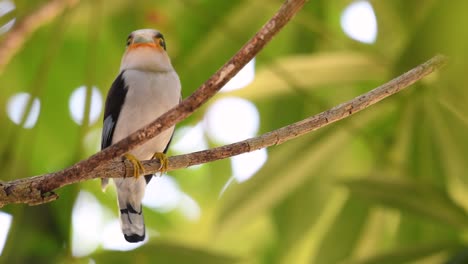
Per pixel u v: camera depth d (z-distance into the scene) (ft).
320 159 35.37
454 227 31.45
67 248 29.58
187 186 47.39
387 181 32.04
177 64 37.22
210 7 36.52
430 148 33.22
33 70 38.19
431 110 32.19
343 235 35.65
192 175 47.14
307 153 35.14
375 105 33.71
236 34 36.60
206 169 46.44
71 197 29.71
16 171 30.53
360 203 35.50
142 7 37.45
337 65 34.83
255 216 35.78
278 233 37.29
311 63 34.83
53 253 29.43
